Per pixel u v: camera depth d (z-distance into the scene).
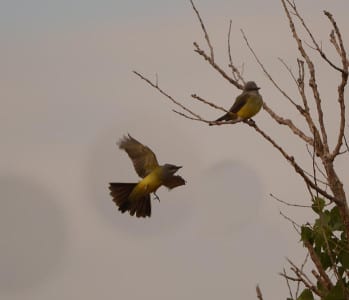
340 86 10.08
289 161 10.39
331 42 10.15
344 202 10.44
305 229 11.04
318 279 10.57
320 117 10.65
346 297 10.16
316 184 10.39
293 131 11.49
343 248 10.85
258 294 10.23
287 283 10.68
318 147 10.64
